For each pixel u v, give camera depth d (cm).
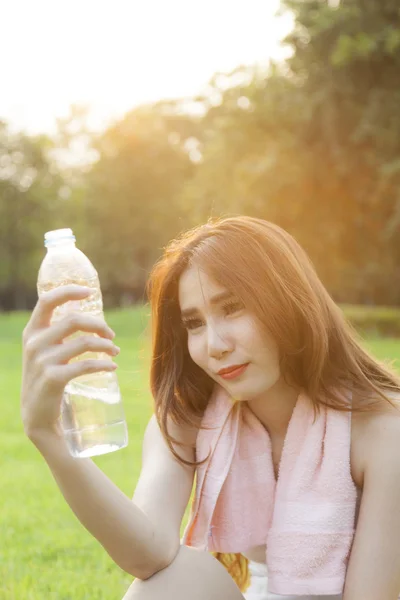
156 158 4481
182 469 223
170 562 202
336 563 207
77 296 161
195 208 2538
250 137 2308
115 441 187
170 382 224
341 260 2347
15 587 313
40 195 4844
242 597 204
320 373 204
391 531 203
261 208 2217
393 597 202
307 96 2175
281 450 223
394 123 2002
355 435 210
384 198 2136
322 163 2147
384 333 2311
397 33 2016
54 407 170
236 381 200
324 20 2136
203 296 198
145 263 4722
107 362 164
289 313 196
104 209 4478
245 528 225
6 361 1545
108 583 319
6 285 5084
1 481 536
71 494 183
